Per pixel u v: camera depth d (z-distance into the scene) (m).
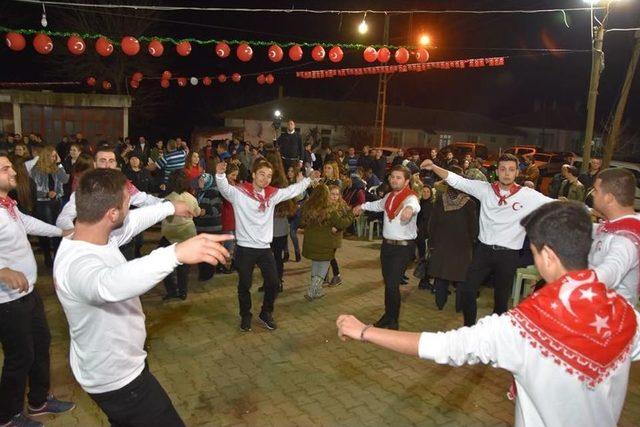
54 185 6.96
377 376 4.20
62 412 3.52
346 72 11.02
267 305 5.09
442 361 1.64
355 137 32.03
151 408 2.25
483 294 6.75
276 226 6.18
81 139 12.94
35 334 3.27
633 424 3.63
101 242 2.11
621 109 11.78
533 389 1.54
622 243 2.58
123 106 17.28
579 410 1.50
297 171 8.29
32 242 8.29
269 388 3.95
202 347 4.66
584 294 1.50
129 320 2.18
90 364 2.11
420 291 6.74
